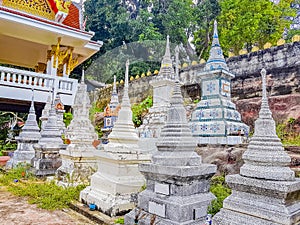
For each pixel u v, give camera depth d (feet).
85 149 21.42
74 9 53.21
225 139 19.83
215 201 13.02
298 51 30.45
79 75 54.90
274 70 31.94
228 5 52.90
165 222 11.77
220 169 18.29
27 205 17.92
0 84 40.60
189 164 12.46
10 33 47.24
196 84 22.82
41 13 49.60
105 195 15.93
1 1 44.29
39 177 25.29
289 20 61.67
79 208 16.49
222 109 21.33
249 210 10.19
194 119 21.47
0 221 14.79
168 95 17.58
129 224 13.24
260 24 51.39
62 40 48.44
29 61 62.64
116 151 16.05
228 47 51.52
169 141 12.68
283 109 29.35
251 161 10.85
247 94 33.58
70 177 20.66
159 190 12.64
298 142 24.88
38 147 26.43
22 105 46.03
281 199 9.76
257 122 11.25
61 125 36.94
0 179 26.23
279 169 10.23
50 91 44.14
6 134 53.52
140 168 13.52
